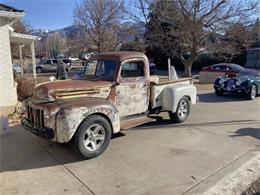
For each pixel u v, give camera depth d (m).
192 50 17.50
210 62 31.92
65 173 4.43
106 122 5.09
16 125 7.20
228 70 17.70
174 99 6.96
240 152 5.28
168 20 16.95
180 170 4.51
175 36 17.27
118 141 5.87
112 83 5.70
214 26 16.25
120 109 5.93
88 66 6.45
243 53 30.53
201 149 5.42
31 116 5.31
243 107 9.66
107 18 30.66
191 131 6.59
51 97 4.99
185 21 16.22
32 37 15.09
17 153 5.26
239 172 4.45
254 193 3.88
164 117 7.83
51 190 3.92
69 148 5.40
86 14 32.47
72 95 5.15
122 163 4.78
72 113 4.68
